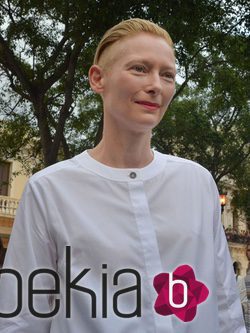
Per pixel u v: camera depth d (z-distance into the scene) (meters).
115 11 8.91
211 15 9.63
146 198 1.32
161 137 20.97
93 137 15.98
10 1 11.18
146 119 1.29
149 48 1.30
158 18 8.68
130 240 1.26
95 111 14.93
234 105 14.49
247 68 11.40
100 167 1.33
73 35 9.91
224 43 10.71
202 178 1.42
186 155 21.19
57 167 1.35
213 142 20.08
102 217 1.28
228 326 1.38
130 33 1.33
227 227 30.86
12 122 14.09
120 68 1.30
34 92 11.13
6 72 12.13
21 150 15.73
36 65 11.91
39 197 1.30
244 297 5.51
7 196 21.69
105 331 1.21
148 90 1.29
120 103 1.30
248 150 21.08
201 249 1.33
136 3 8.86
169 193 1.34
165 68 1.32
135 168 1.37
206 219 1.36
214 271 1.34
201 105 20.73
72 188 1.31
